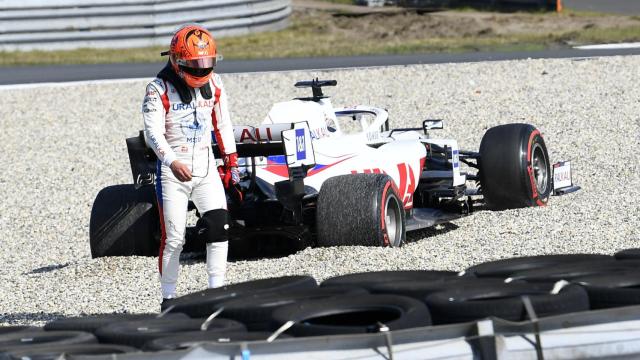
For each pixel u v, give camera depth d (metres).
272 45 112.88
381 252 30.55
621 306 16.05
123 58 103.88
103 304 28.08
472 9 154.62
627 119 58.88
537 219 35.88
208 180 25.22
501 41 106.19
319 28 132.12
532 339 14.78
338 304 15.86
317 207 31.73
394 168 35.81
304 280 18.59
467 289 16.30
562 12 143.38
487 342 14.51
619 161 48.59
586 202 38.78
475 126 60.72
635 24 122.12
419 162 37.56
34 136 66.81
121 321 16.81
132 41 114.69
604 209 36.62
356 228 31.22
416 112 65.88
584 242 31.27
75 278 31.39
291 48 108.38
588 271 17.30
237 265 30.88
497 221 36.44
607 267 17.59
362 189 31.59
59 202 49.19
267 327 16.19
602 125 57.78
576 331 14.91
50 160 59.97
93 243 33.41
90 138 65.38
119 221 33.25
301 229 31.80
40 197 50.62
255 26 126.19
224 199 25.52
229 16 122.00
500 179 38.88
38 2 111.19
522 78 74.75
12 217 46.41
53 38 112.06
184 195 25.14
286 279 18.64
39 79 88.94
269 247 33.59
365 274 18.53
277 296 16.86
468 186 48.56
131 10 114.00
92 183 53.34
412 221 36.59
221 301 17.22
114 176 54.94
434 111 65.62
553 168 41.12
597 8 152.38
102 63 100.38
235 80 82.88
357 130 63.59
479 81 74.81
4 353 14.58
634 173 45.53
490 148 39.25
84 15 112.94
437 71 80.44
